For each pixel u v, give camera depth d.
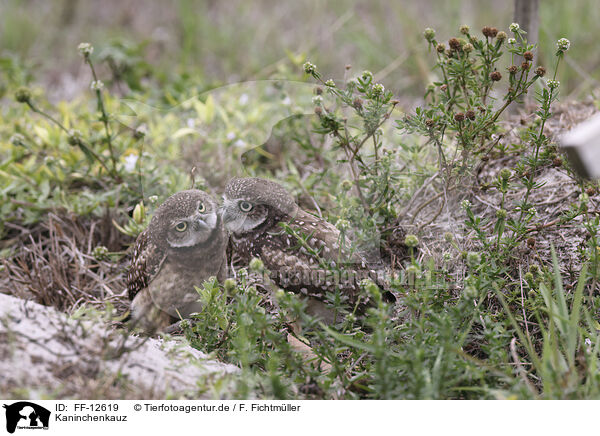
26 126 9.38
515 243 5.75
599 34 12.17
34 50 14.22
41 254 7.52
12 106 10.21
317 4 14.05
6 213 7.98
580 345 4.93
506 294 5.92
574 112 7.86
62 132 8.77
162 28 14.91
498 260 5.84
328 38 12.93
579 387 4.57
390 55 12.05
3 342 4.59
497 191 6.95
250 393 4.82
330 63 12.56
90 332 4.93
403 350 5.06
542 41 9.65
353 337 5.32
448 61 6.14
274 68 11.69
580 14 12.44
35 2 16.25
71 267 7.48
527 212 5.98
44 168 8.22
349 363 5.52
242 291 5.56
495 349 4.85
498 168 7.23
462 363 4.71
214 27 14.63
